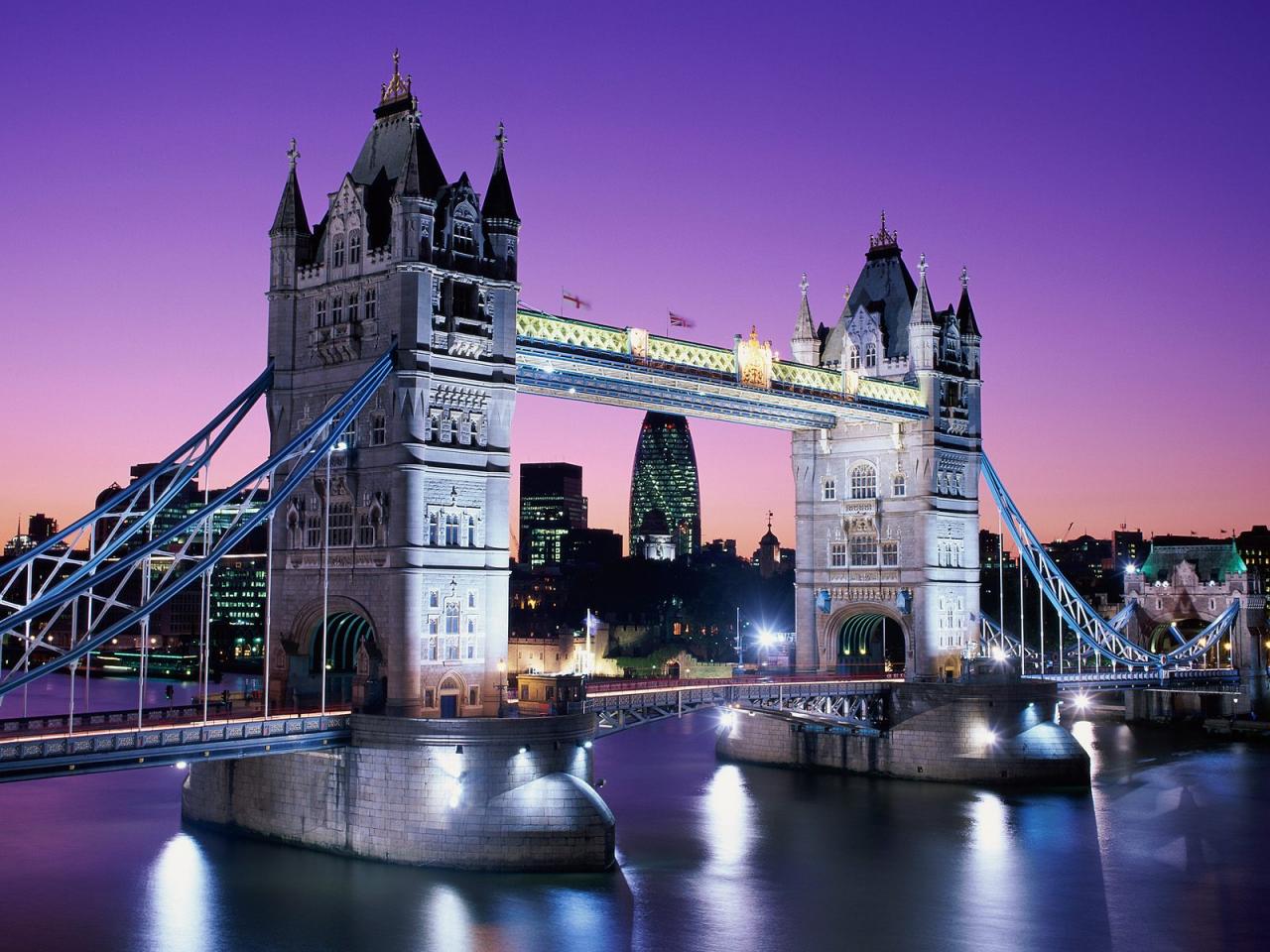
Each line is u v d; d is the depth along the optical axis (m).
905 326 134.38
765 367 114.19
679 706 107.56
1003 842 98.50
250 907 75.56
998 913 79.69
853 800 114.75
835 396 120.50
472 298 90.44
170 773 128.75
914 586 128.88
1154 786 123.56
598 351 99.88
